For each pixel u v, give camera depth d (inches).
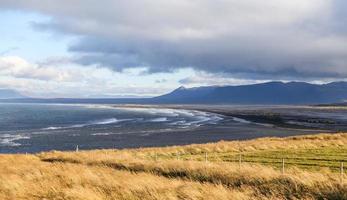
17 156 1574.8
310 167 1220.5
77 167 988.6
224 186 677.3
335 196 568.7
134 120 6441.9
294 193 601.6
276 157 1515.7
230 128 4633.4
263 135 3799.2
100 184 642.8
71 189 580.1
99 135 3779.5
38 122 5871.1
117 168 1101.7
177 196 554.6
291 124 5388.8
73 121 6156.5
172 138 3506.4
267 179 703.7
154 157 1624.0
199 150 1836.9
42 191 601.3
